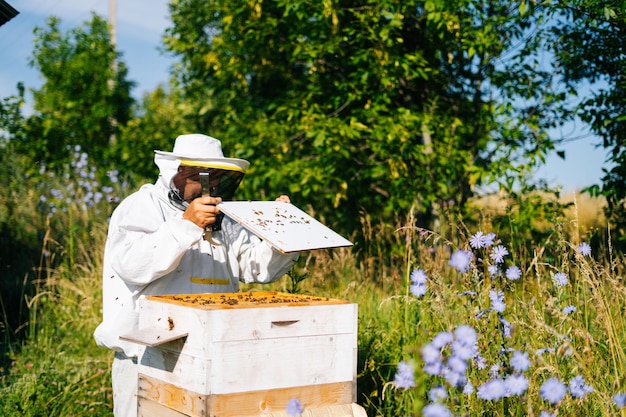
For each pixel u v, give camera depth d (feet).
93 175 29.68
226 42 31.19
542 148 23.65
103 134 45.78
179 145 11.28
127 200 11.20
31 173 35.65
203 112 37.35
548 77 24.54
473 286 9.84
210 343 8.25
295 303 9.14
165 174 10.89
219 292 11.35
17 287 24.68
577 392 8.66
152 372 9.32
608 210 21.84
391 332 14.16
